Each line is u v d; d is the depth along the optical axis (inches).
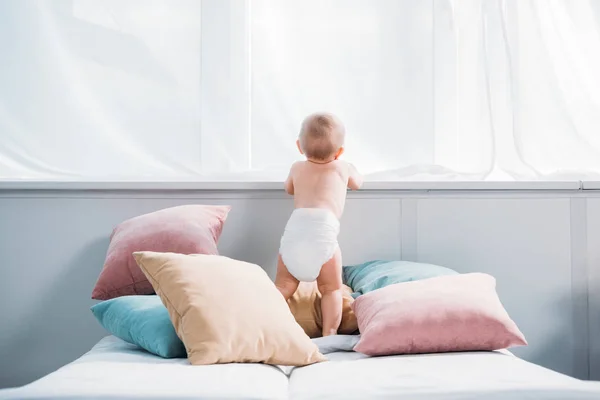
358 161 102.0
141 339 63.4
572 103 102.6
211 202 93.9
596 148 102.0
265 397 43.4
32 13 99.9
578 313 94.8
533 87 102.0
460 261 94.7
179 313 60.6
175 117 100.7
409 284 72.0
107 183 93.2
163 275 63.0
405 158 102.0
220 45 101.3
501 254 94.8
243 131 101.7
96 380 47.2
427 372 51.7
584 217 95.5
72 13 100.4
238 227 94.0
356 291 82.9
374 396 43.0
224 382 47.2
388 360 59.8
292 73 101.7
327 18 101.7
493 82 101.9
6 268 93.5
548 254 95.1
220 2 101.3
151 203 94.0
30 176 99.1
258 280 65.7
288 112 101.5
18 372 93.0
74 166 100.0
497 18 101.7
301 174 85.1
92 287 93.4
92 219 93.9
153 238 80.6
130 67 100.5
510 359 59.5
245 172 100.0
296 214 81.4
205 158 101.0
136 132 100.5
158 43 100.8
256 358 59.1
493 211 95.0
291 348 60.4
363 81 101.9
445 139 102.6
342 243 94.3
